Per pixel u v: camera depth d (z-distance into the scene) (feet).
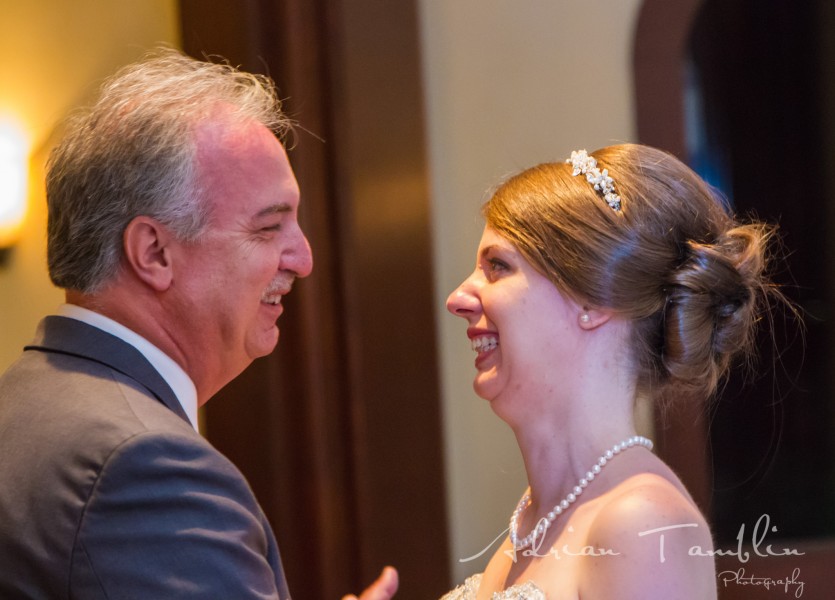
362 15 19.70
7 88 22.00
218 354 9.61
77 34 21.49
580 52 22.49
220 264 9.29
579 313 9.24
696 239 9.40
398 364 20.27
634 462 8.99
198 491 8.21
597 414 9.26
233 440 19.76
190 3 19.66
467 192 22.16
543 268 9.23
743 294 9.43
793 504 28.99
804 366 30.58
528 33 22.36
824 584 23.50
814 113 31.81
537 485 9.57
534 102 22.43
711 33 32.24
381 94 19.97
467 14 22.20
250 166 9.45
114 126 9.18
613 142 22.44
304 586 19.85
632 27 22.56
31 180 22.27
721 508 28.99
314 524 19.67
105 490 8.01
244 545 8.27
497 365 9.68
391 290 20.20
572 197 9.27
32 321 22.67
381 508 20.07
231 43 19.19
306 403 19.61
